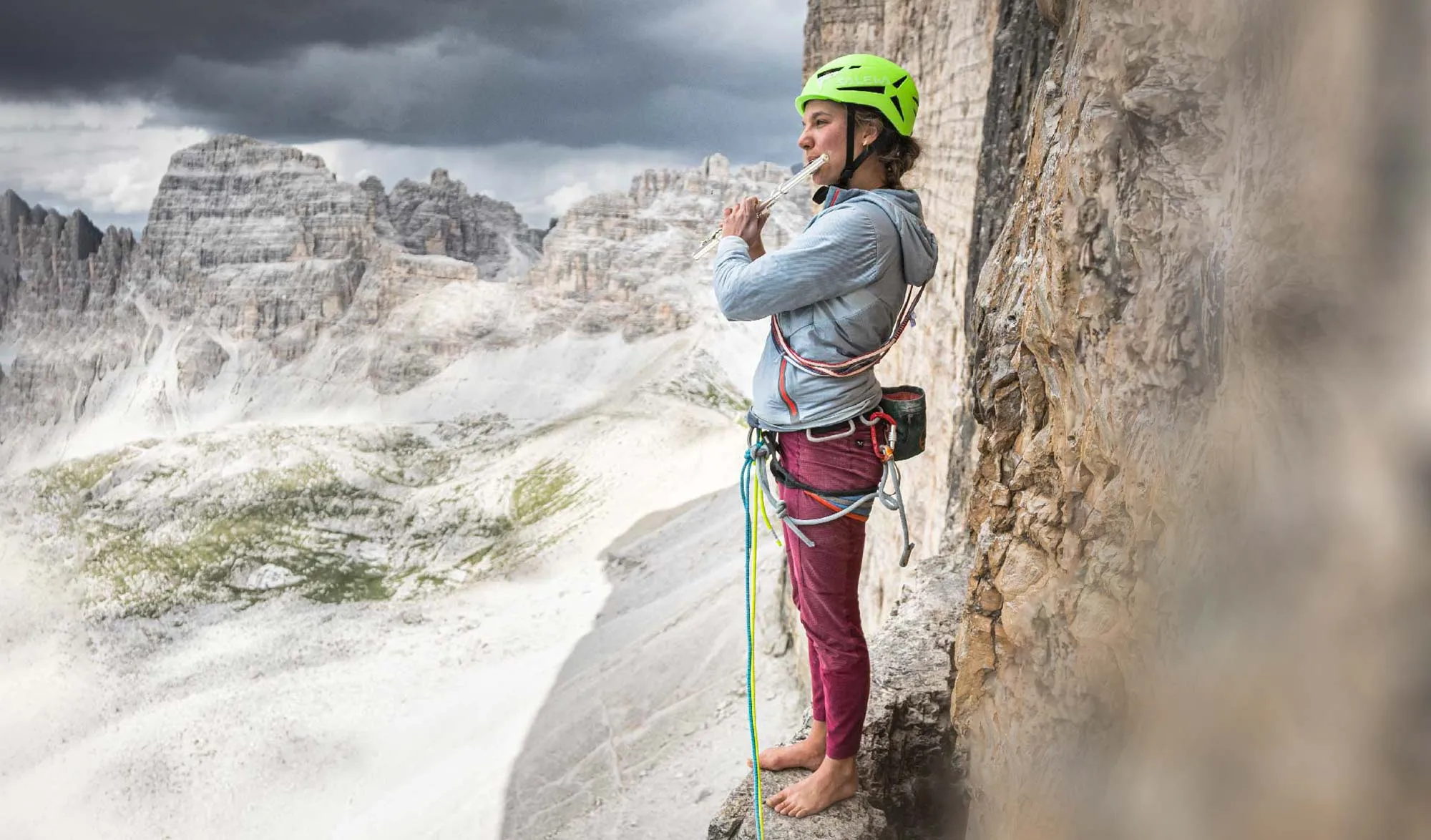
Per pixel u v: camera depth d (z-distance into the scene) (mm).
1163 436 2119
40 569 131625
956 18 12766
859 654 3523
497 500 139750
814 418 3164
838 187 3234
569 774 45094
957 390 11336
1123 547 2637
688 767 39844
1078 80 2885
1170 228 2129
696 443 143000
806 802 3740
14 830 64938
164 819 63281
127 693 90375
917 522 13820
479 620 94062
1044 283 3033
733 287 3127
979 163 10039
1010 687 3543
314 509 148250
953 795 4289
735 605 56000
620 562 101688
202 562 129250
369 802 58125
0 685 93688
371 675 80750
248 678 88125
